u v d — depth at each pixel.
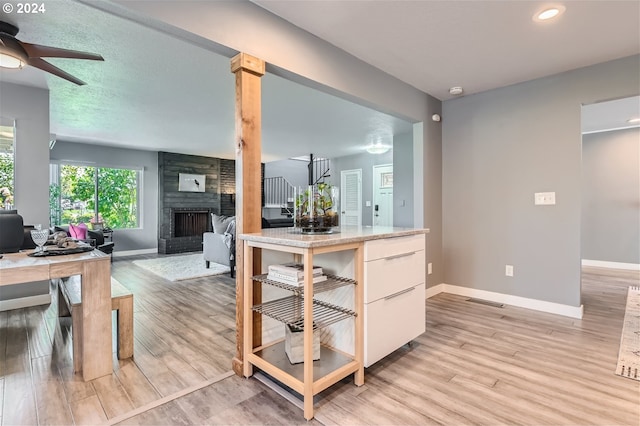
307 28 2.36
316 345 2.00
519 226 3.41
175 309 3.36
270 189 9.88
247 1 2.03
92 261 2.00
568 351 2.35
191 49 2.63
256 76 2.08
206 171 8.15
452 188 3.88
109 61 2.83
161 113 4.37
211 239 5.39
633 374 2.02
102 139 6.08
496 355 2.29
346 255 2.04
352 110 4.29
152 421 1.60
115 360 2.23
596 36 2.48
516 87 3.41
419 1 2.05
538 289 3.29
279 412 1.68
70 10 2.09
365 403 1.74
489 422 1.58
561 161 3.15
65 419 1.61
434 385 1.92
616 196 5.46
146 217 7.43
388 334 2.09
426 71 3.09
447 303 3.51
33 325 2.90
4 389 1.88
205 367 2.14
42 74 3.12
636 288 4.16
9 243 2.34
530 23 2.30
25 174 3.41
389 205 7.50
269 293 2.21
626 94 2.81
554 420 1.59
